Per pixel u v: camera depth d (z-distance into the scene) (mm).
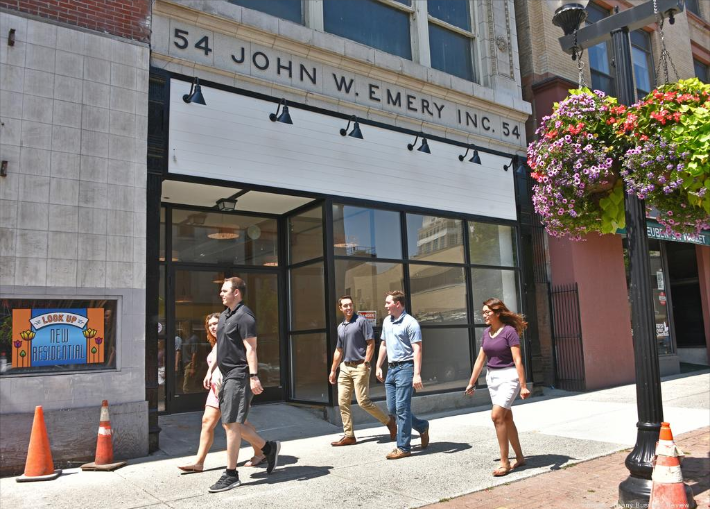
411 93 10852
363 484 5590
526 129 13281
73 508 4973
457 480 5660
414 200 10555
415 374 6547
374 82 10344
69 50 7121
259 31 8906
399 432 6656
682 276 17500
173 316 9117
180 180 7996
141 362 7113
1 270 6359
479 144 11891
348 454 6895
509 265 12102
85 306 6859
